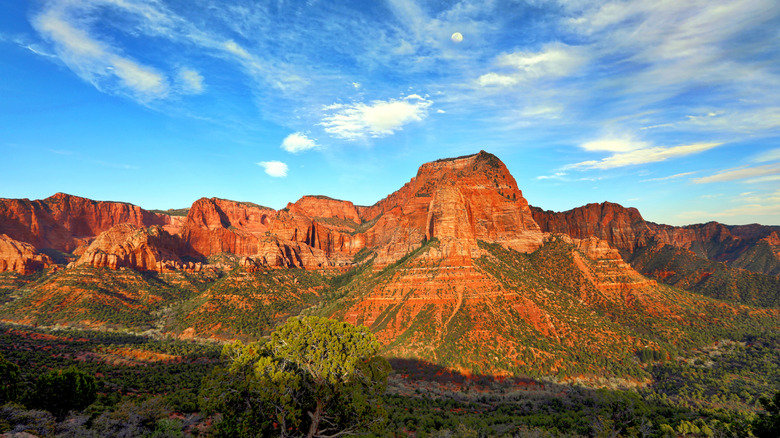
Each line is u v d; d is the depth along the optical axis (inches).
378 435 2165.4
